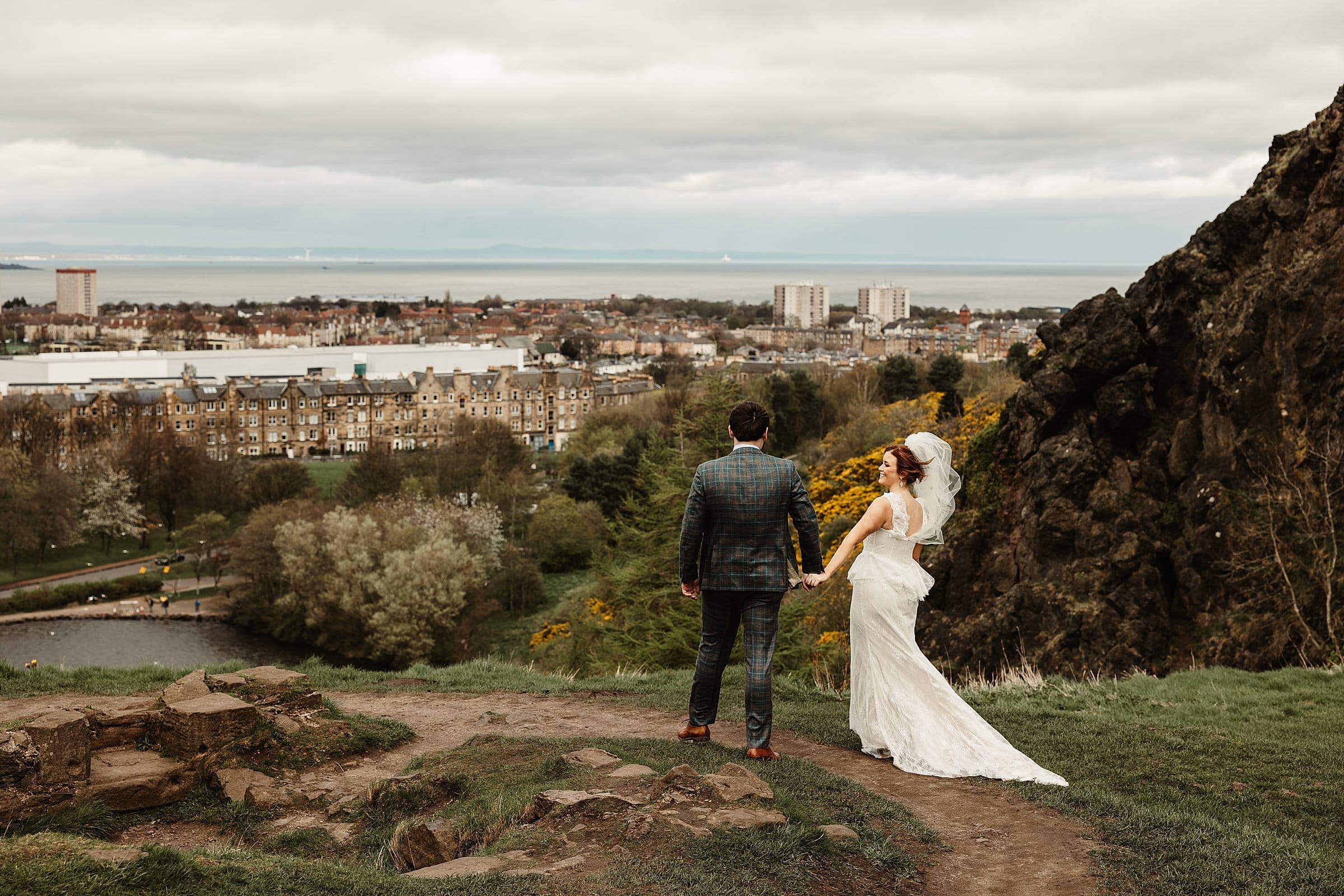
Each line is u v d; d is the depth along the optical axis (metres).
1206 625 22.33
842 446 67.12
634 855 6.69
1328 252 22.59
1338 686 15.68
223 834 8.29
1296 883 6.94
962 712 9.97
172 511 106.88
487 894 6.03
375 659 67.25
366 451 109.75
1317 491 21.50
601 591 36.97
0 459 94.81
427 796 8.70
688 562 9.62
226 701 9.68
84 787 8.26
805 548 9.59
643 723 11.93
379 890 6.09
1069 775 9.77
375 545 69.69
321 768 9.86
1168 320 25.86
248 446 160.88
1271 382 23.02
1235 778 9.72
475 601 67.62
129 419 142.12
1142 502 24.66
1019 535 26.89
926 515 10.31
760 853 6.77
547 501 93.12
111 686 13.56
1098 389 26.42
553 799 7.48
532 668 17.19
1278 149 26.78
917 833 7.75
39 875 5.59
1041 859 7.40
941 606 27.86
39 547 92.56
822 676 23.80
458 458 112.88
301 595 71.81
